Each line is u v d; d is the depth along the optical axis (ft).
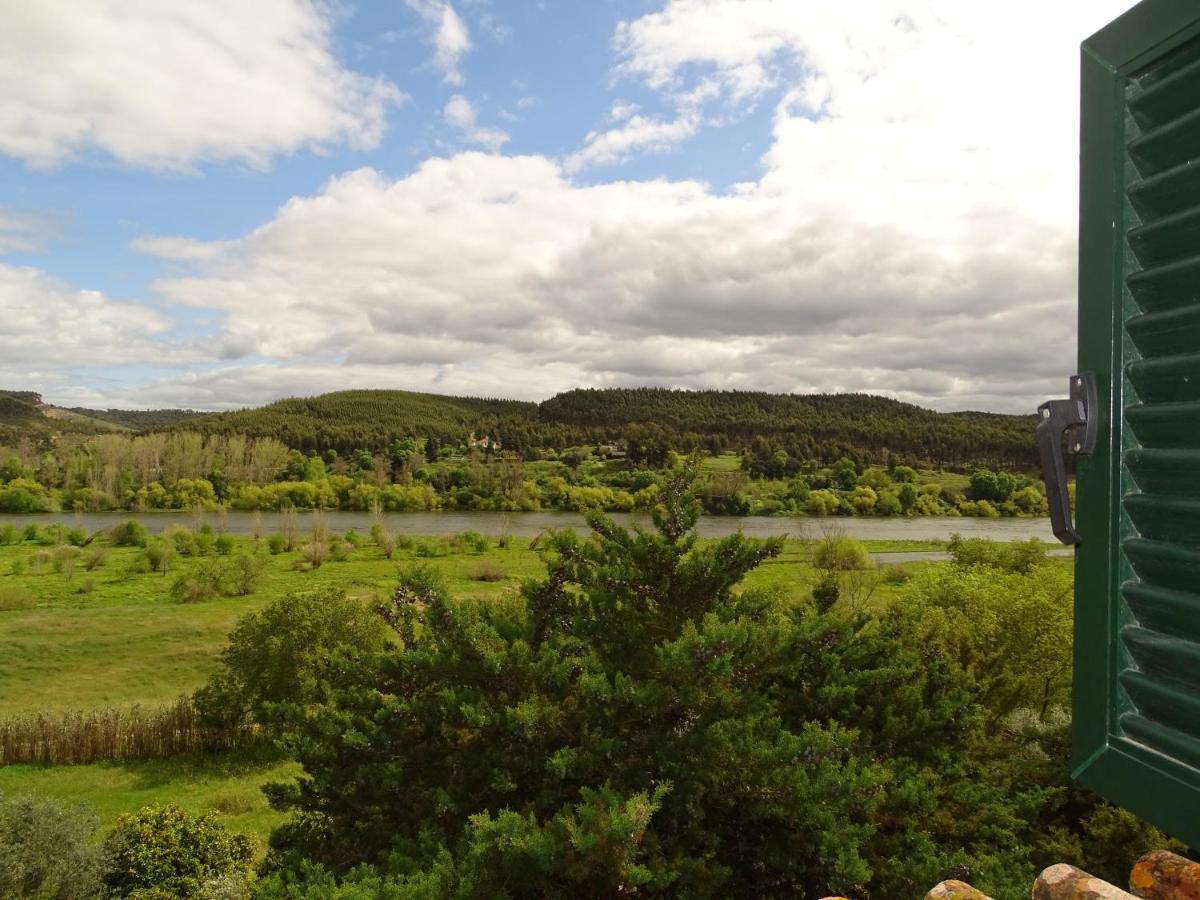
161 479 424.05
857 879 22.30
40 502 369.71
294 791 31.48
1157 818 4.24
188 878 47.57
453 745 28.96
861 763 29.30
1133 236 4.50
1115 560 4.59
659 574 30.73
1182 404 4.11
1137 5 4.46
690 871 23.45
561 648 30.19
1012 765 38.58
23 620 147.33
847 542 191.62
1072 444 4.94
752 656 27.73
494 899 21.01
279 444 504.02
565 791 26.12
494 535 305.73
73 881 43.29
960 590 86.69
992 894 23.72
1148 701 4.38
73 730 90.79
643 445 530.27
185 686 118.42
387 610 34.01
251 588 180.65
